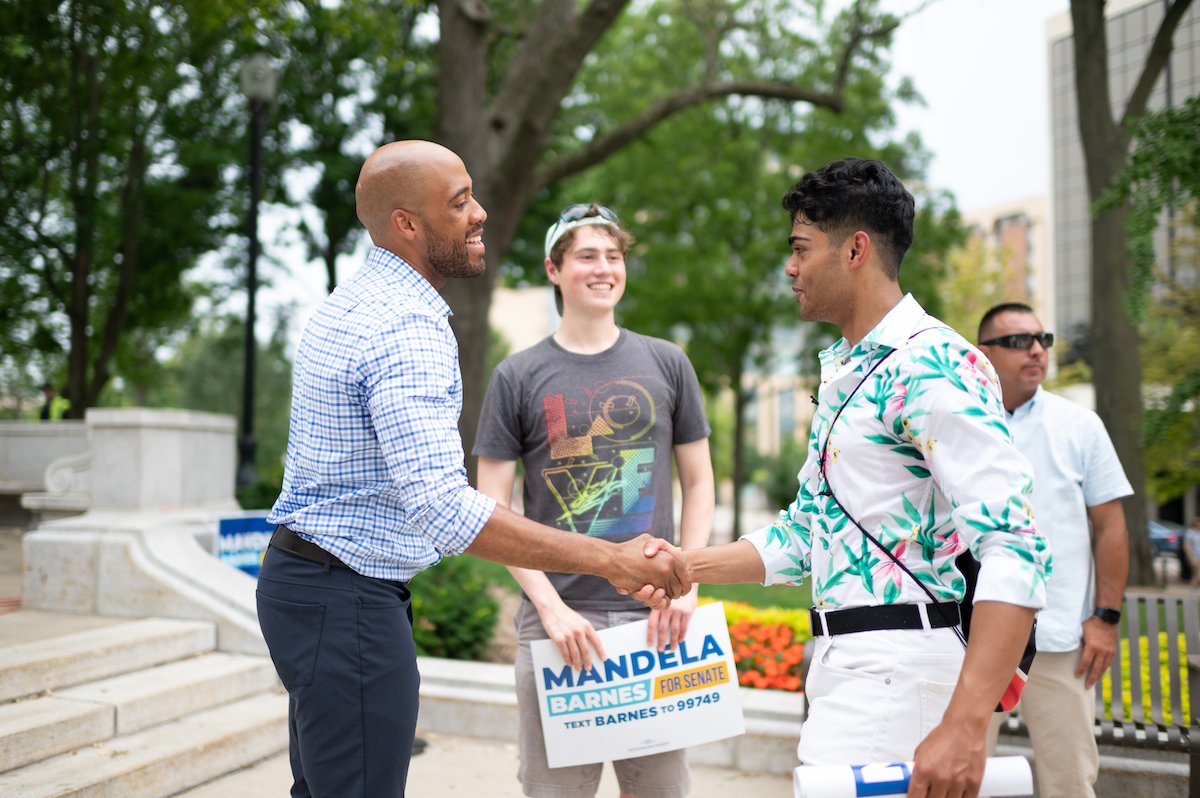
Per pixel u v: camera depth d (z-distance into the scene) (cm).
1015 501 167
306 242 1781
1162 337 2119
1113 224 891
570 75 1179
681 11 1688
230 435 748
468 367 1169
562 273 292
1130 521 880
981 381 177
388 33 1296
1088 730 309
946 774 159
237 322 1928
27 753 359
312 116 1573
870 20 1309
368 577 211
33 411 2744
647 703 271
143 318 1927
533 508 289
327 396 206
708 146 1905
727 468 4400
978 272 3088
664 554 221
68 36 1374
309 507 210
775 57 1725
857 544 187
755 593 827
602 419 284
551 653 271
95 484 580
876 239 194
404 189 215
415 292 215
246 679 470
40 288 1802
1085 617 313
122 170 1659
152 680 439
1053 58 3759
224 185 1672
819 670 192
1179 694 385
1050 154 3784
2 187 1566
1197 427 1969
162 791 376
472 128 1170
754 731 435
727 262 1945
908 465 184
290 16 1200
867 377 189
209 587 512
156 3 1352
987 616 164
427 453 196
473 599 574
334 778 209
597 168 1894
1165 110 700
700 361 2045
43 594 527
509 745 467
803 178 201
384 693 210
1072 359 3250
